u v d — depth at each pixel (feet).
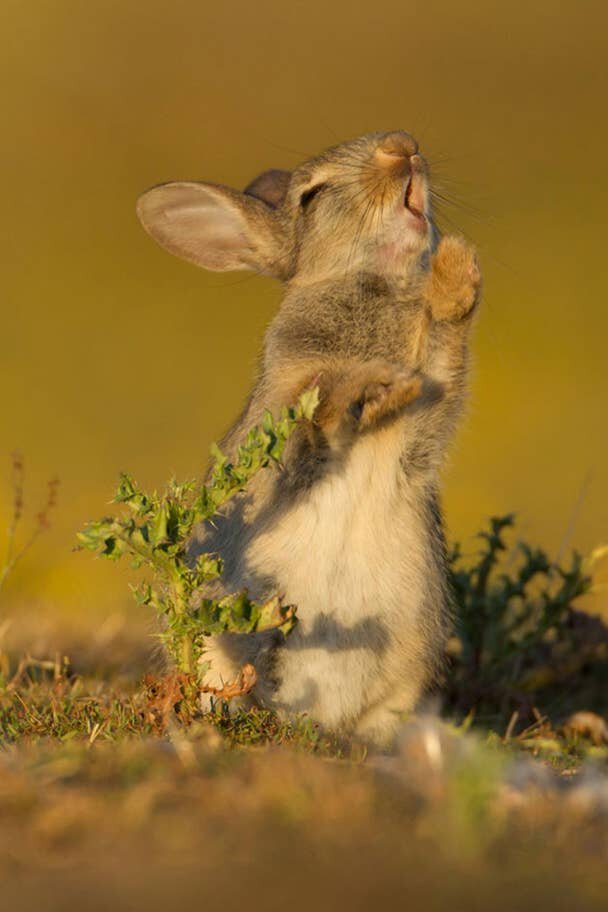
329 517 33.63
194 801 22.49
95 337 104.94
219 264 41.75
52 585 52.49
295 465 33.60
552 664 40.57
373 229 37.04
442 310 33.60
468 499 73.26
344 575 33.78
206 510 28.50
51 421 86.48
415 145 37.50
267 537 34.04
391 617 34.04
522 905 19.08
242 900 19.06
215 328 108.88
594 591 40.63
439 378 34.53
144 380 96.68
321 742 29.22
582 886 19.66
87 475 74.90
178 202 41.55
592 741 35.86
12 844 20.94
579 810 22.56
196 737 26.86
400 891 19.33
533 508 72.23
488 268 116.57
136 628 43.47
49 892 19.34
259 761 24.47
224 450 37.27
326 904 18.95
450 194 42.75
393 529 34.01
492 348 101.55
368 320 36.14
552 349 103.65
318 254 38.22
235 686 28.96
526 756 30.55
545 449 84.69
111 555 28.07
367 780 23.62
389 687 34.42
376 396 32.09
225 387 96.32
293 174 40.04
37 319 107.34
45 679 35.78
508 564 42.75
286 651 33.81
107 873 19.88
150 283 117.39
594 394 95.40
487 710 38.99
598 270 118.52
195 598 34.58
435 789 22.50
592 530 68.18
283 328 36.73
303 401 29.55
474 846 20.54
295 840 20.94
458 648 40.29
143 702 30.22
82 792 22.85
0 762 24.50
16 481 66.80
